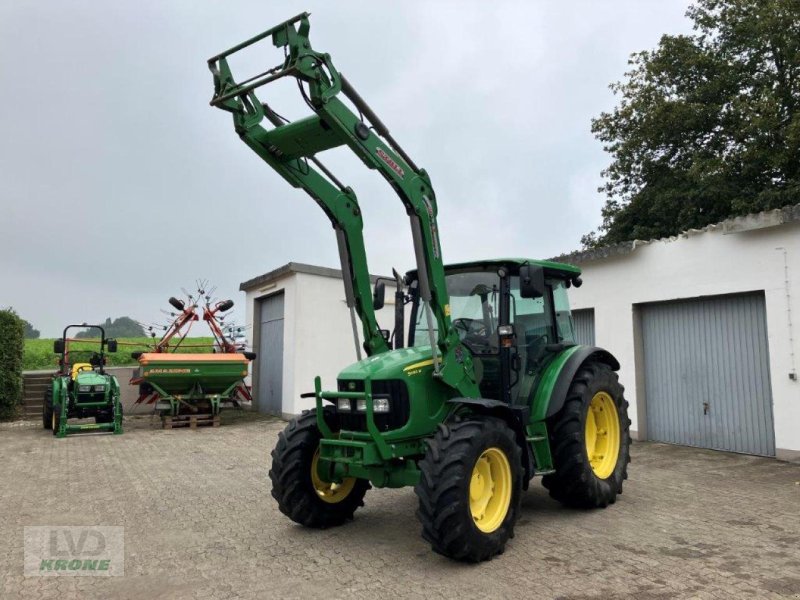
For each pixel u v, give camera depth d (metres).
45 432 11.37
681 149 18.30
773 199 14.20
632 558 4.03
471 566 3.93
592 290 10.01
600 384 5.56
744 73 17.19
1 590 3.65
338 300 13.33
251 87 4.11
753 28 16.78
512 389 5.03
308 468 4.78
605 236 19.42
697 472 6.82
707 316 8.44
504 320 5.05
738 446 8.00
